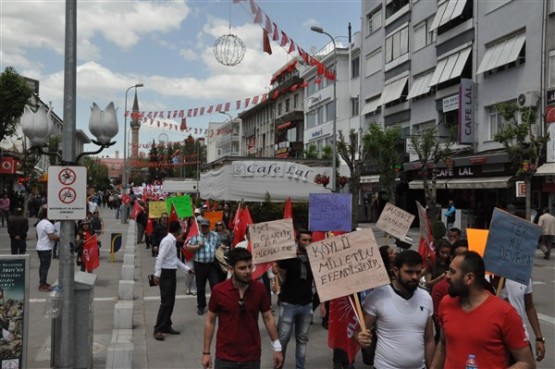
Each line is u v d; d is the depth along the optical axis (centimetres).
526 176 2167
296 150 5819
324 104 5103
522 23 2623
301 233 732
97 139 769
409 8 3722
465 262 394
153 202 2506
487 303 389
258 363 532
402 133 3819
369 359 741
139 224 2725
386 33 4075
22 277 680
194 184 4531
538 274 1731
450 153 2947
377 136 3281
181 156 8556
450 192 3406
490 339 379
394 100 3866
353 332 632
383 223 1042
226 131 5834
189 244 1158
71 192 707
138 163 7644
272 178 1819
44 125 757
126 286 1249
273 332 550
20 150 4341
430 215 2828
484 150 2897
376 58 4250
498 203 2912
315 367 799
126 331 988
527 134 2214
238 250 532
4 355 672
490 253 515
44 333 972
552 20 2428
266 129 7350
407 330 475
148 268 1883
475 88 2966
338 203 1010
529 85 2561
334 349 720
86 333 727
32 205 4319
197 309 1198
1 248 2300
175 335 982
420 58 3603
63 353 707
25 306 681
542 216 2092
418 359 475
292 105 6219
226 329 526
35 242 2638
